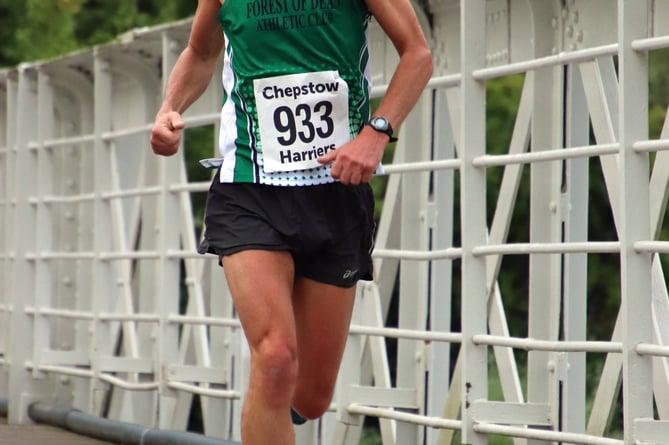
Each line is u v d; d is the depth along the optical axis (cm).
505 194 1474
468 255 1327
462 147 1336
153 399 2202
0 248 2877
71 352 2377
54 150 2670
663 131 1249
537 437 1232
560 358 1412
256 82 1116
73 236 2639
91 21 5003
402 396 1608
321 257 1147
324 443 1719
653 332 1260
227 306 1988
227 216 1123
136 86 2462
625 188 1126
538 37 1462
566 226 1427
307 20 1103
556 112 1437
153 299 2341
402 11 1110
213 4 1178
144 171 2305
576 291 1423
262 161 1116
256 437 1089
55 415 2258
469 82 1336
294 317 1154
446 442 1534
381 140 1083
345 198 1136
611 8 1372
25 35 4700
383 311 1722
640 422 1113
